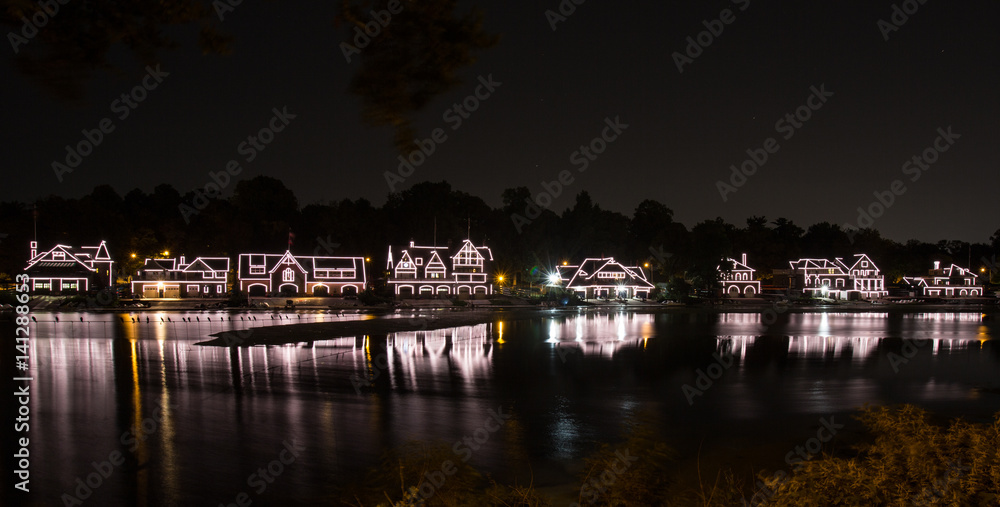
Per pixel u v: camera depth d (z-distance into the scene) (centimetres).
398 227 15412
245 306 9138
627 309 9862
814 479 1164
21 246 11156
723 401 3064
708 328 6881
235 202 15262
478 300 10888
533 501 1288
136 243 13138
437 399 3019
